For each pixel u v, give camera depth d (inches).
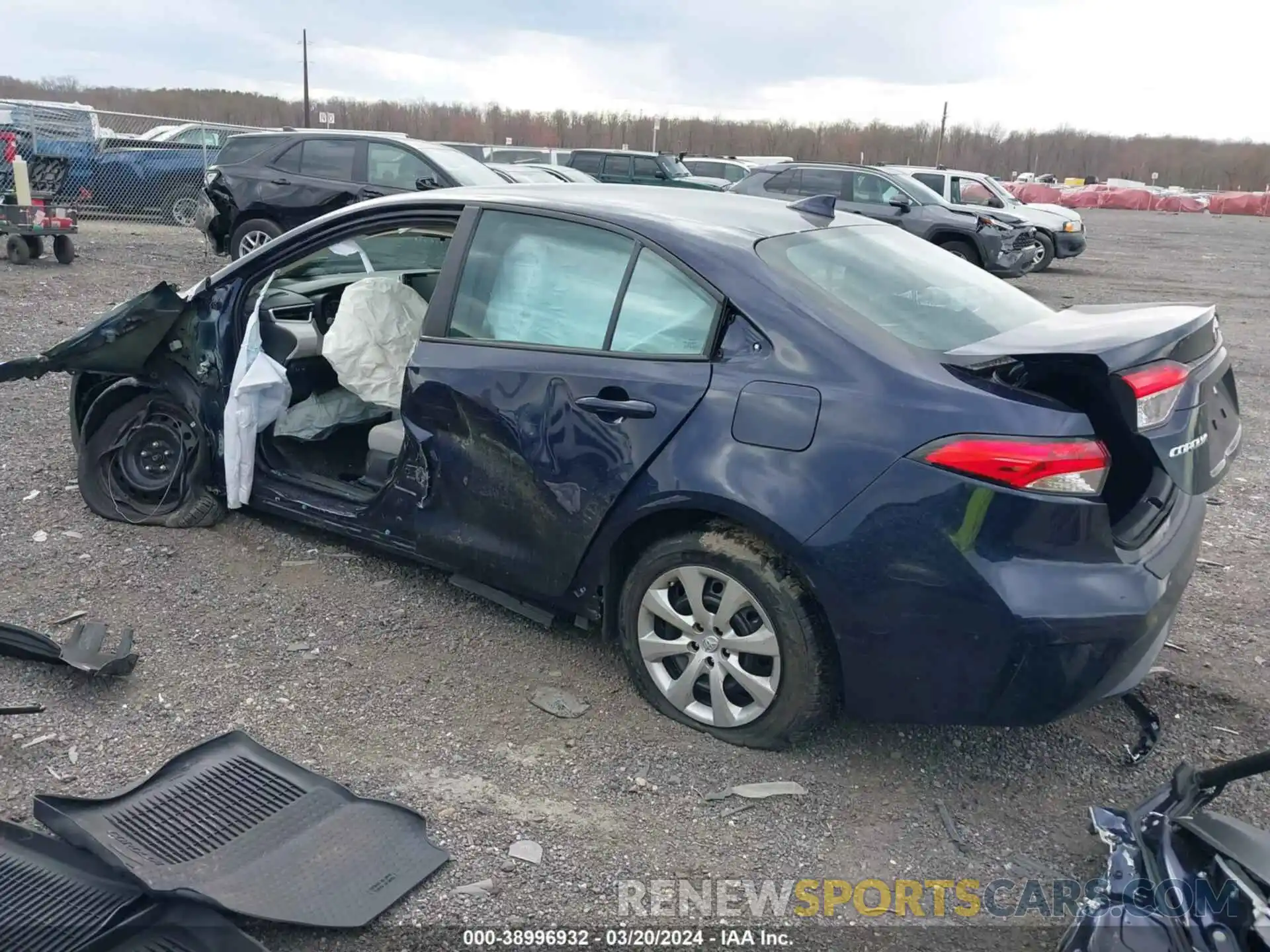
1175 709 138.4
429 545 145.6
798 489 110.7
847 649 111.7
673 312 124.3
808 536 109.7
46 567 161.2
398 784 114.5
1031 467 101.7
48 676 132.0
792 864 105.3
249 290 164.9
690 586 122.0
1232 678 147.0
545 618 142.0
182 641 142.3
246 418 162.2
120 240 598.9
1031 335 116.3
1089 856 108.7
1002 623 103.4
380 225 152.6
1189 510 123.1
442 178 436.1
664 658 127.6
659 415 120.6
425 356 142.1
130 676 133.0
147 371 174.1
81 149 658.8
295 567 165.9
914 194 607.2
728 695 123.3
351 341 167.6
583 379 127.0
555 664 141.2
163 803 105.3
